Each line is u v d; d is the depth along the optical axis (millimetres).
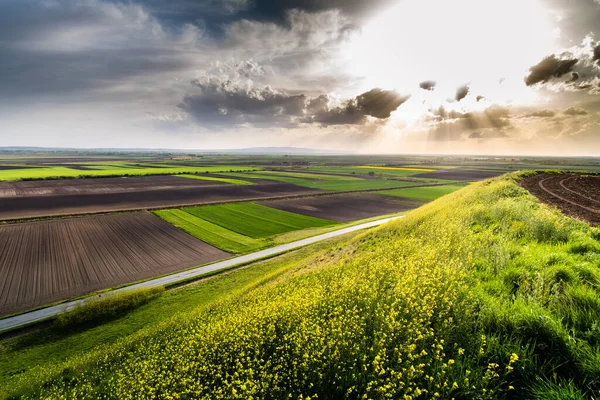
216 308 16203
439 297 5754
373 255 13570
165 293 27516
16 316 24219
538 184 33031
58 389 11438
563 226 9820
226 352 7270
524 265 6688
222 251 41594
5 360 18062
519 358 3928
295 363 5375
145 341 14180
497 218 13047
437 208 22922
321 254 23969
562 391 3334
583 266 5902
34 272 33344
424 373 4316
